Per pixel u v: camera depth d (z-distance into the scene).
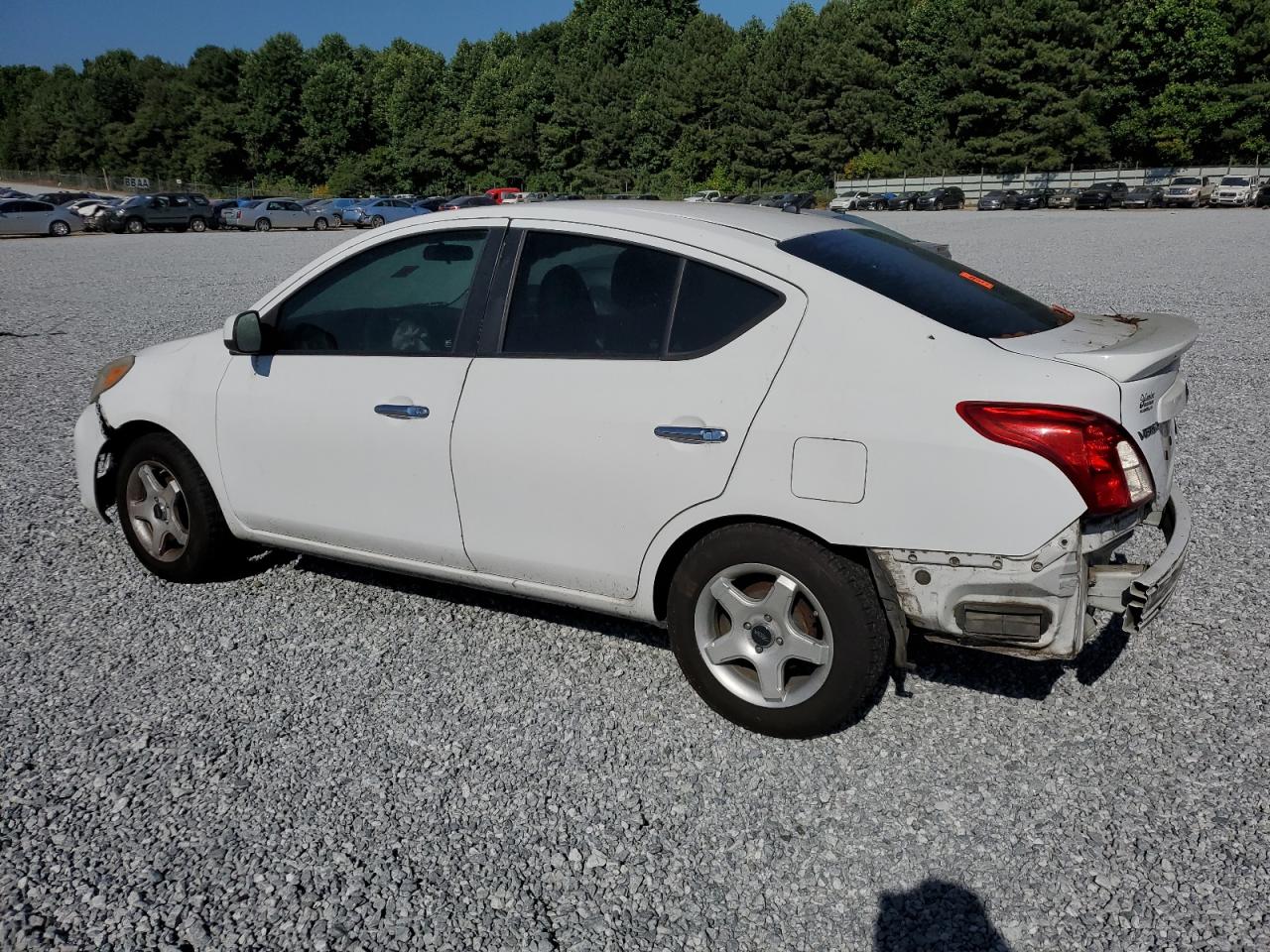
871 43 76.25
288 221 49.56
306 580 4.63
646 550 3.33
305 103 96.06
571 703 3.55
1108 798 2.96
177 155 101.75
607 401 3.30
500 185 90.06
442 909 2.58
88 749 3.29
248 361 4.14
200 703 3.58
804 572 3.07
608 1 100.88
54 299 16.61
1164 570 2.89
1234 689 3.53
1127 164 68.12
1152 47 64.31
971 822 2.88
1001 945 2.44
